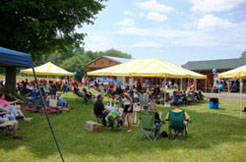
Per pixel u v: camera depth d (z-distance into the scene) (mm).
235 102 14523
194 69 26734
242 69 9008
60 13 9742
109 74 12367
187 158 4137
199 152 4480
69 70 47406
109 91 15234
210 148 4746
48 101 9133
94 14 11133
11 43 9414
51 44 10703
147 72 10805
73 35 11000
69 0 9422
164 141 5164
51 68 15469
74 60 47969
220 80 24234
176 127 5195
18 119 6977
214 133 6047
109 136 5406
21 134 5312
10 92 10539
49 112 8195
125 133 5730
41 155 4020
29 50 10484
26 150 4246
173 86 28297
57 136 5258
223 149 4695
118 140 5086
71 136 5297
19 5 8156
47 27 8930
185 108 11281
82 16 10438
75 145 4633
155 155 4242
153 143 4969
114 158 4012
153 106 8047
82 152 4242
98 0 11359
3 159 3801
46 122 6727
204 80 26859
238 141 5305
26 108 8836
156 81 26578
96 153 4223
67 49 12305
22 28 8844
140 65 12227
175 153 4387
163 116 8500
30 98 10625
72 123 6734
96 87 23359
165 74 10234
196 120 7953
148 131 5387
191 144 4992
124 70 12070
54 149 4348
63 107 9055
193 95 13523
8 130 5551
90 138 5172
